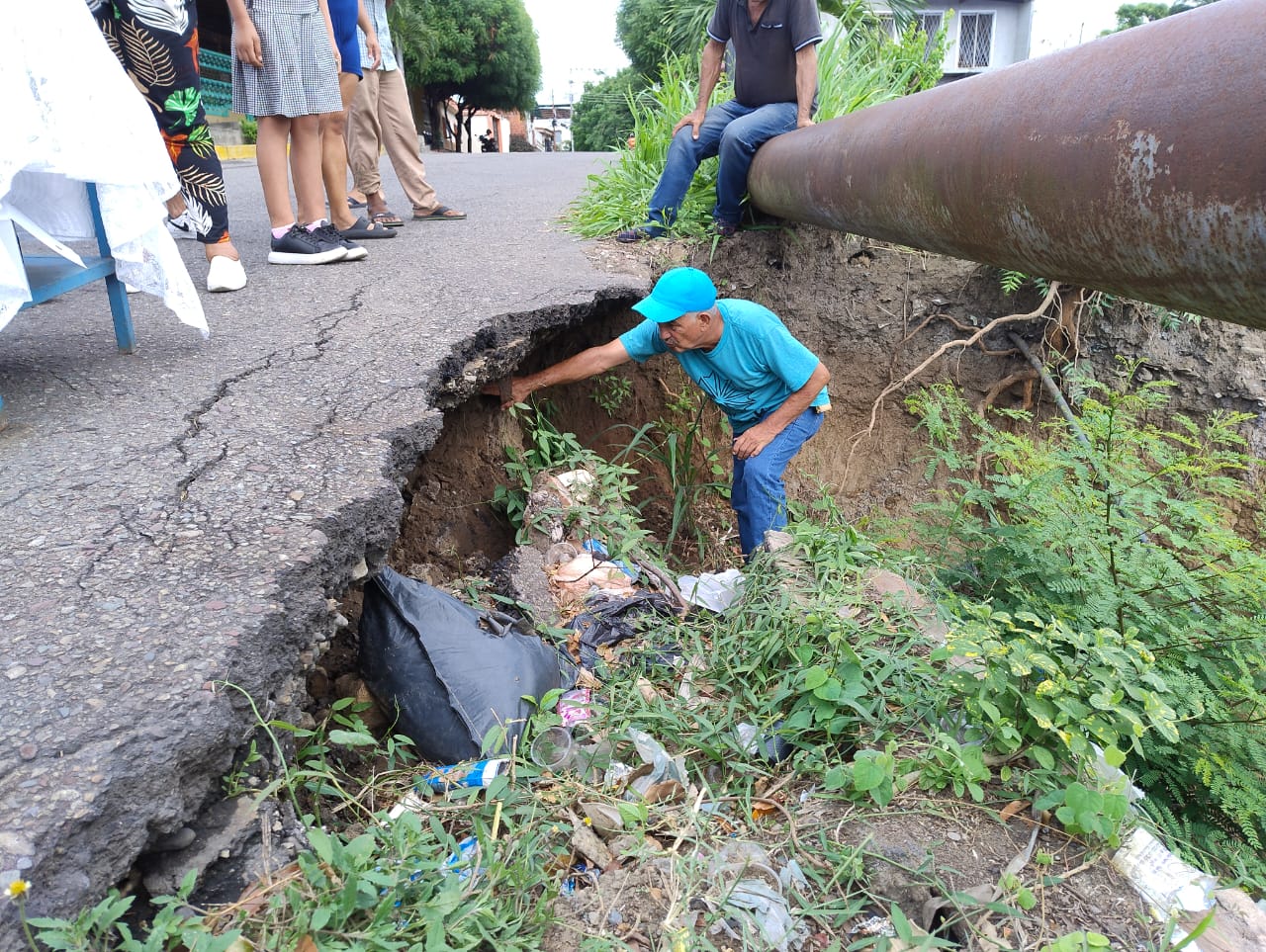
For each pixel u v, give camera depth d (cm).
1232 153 145
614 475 350
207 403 238
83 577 160
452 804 167
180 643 144
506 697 194
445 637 200
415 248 444
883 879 150
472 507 319
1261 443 499
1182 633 290
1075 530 320
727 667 216
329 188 445
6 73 191
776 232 497
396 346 284
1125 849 157
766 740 192
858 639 209
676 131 465
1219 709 274
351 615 220
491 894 136
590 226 479
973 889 147
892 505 524
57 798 116
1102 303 502
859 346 523
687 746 194
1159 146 160
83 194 250
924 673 194
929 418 447
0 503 185
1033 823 163
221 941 111
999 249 237
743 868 149
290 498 189
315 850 134
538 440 338
